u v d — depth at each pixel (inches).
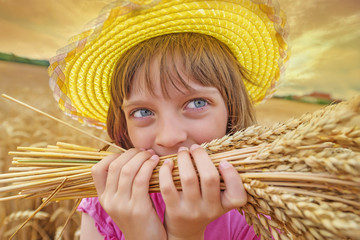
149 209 8.1
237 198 7.2
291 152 6.7
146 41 10.9
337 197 6.1
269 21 11.5
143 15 10.1
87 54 11.4
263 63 13.5
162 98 9.8
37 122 41.3
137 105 10.3
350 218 5.3
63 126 40.1
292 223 6.1
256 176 7.1
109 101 14.3
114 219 8.4
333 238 5.5
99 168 8.7
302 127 6.7
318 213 5.5
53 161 9.9
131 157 9.0
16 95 63.4
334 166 5.8
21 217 26.3
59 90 12.3
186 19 10.6
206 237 12.0
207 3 10.2
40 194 9.4
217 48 11.4
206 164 7.6
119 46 11.2
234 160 7.8
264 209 6.7
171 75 9.7
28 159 9.9
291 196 6.0
